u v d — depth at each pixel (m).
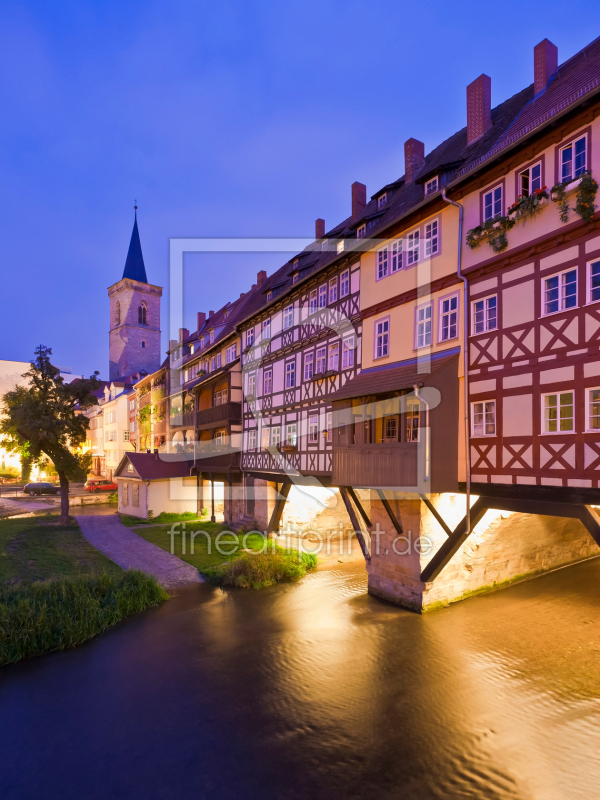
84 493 38.69
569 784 7.25
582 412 8.26
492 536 13.78
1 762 7.75
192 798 7.00
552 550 16.72
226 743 8.19
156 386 36.44
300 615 13.76
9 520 24.83
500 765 7.64
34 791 7.14
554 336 8.80
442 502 12.94
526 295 9.38
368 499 17.31
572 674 10.29
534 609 13.55
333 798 6.98
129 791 7.14
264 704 9.33
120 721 8.80
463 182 10.76
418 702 9.34
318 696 9.59
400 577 14.09
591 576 16.19
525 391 9.34
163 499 27.41
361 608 14.09
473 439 10.52
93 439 53.03
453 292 11.19
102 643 12.08
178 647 11.82
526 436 9.30
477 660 10.91
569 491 8.44
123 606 13.80
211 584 16.62
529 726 8.60
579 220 8.32
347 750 8.01
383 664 10.80
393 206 15.08
